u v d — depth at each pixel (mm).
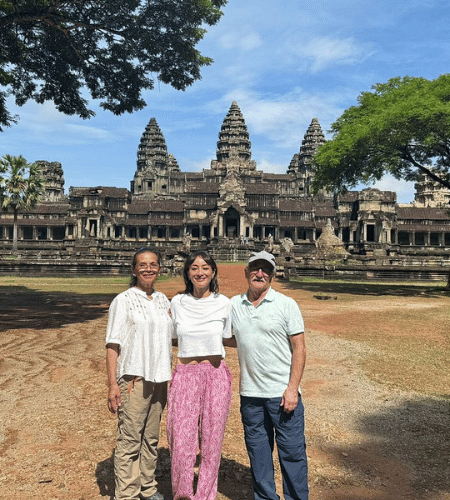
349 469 4363
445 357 9414
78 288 28094
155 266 3809
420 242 91250
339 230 89562
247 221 87812
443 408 6195
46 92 21547
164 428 5484
